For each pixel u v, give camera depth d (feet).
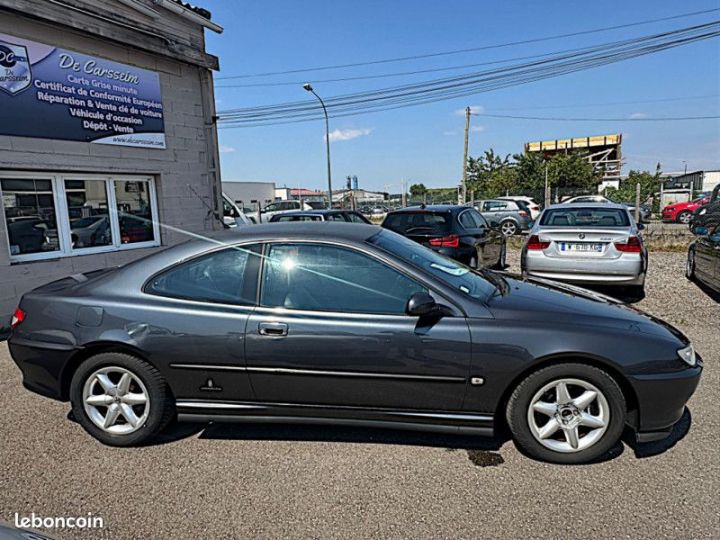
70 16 20.81
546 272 21.56
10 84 19.16
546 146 179.42
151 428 10.09
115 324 9.93
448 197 101.24
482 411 9.20
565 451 9.09
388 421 9.51
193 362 9.77
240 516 7.86
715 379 12.93
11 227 19.75
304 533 7.43
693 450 9.49
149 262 10.47
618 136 169.27
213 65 28.45
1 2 18.28
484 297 9.79
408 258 10.09
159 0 24.68
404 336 9.10
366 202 119.85
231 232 10.80
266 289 9.81
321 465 9.30
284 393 9.66
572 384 9.04
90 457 9.80
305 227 10.71
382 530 7.45
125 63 23.85
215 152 29.37
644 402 8.82
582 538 7.16
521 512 7.79
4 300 19.04
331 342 9.27
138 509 8.11
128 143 24.18
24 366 10.57
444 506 7.98
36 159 20.18
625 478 8.64
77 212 22.31
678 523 7.43
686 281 26.86
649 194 89.10
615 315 9.56
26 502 8.35
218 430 10.85
